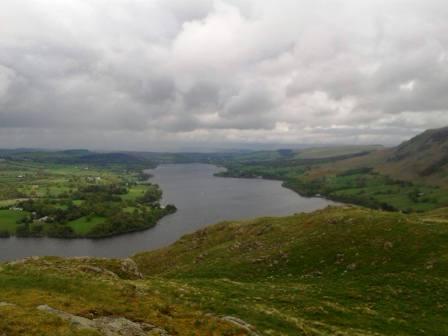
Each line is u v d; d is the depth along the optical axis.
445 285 48.44
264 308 35.28
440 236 63.12
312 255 64.69
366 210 87.12
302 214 98.25
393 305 43.72
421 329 37.47
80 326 21.22
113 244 177.88
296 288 48.69
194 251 90.25
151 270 85.25
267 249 72.62
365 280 52.69
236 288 45.22
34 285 29.86
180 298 33.78
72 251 166.75
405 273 53.25
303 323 33.03
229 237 93.38
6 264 44.09
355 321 37.72
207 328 25.47
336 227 74.38
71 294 28.38
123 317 24.97
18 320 20.84
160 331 23.59
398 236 65.25
